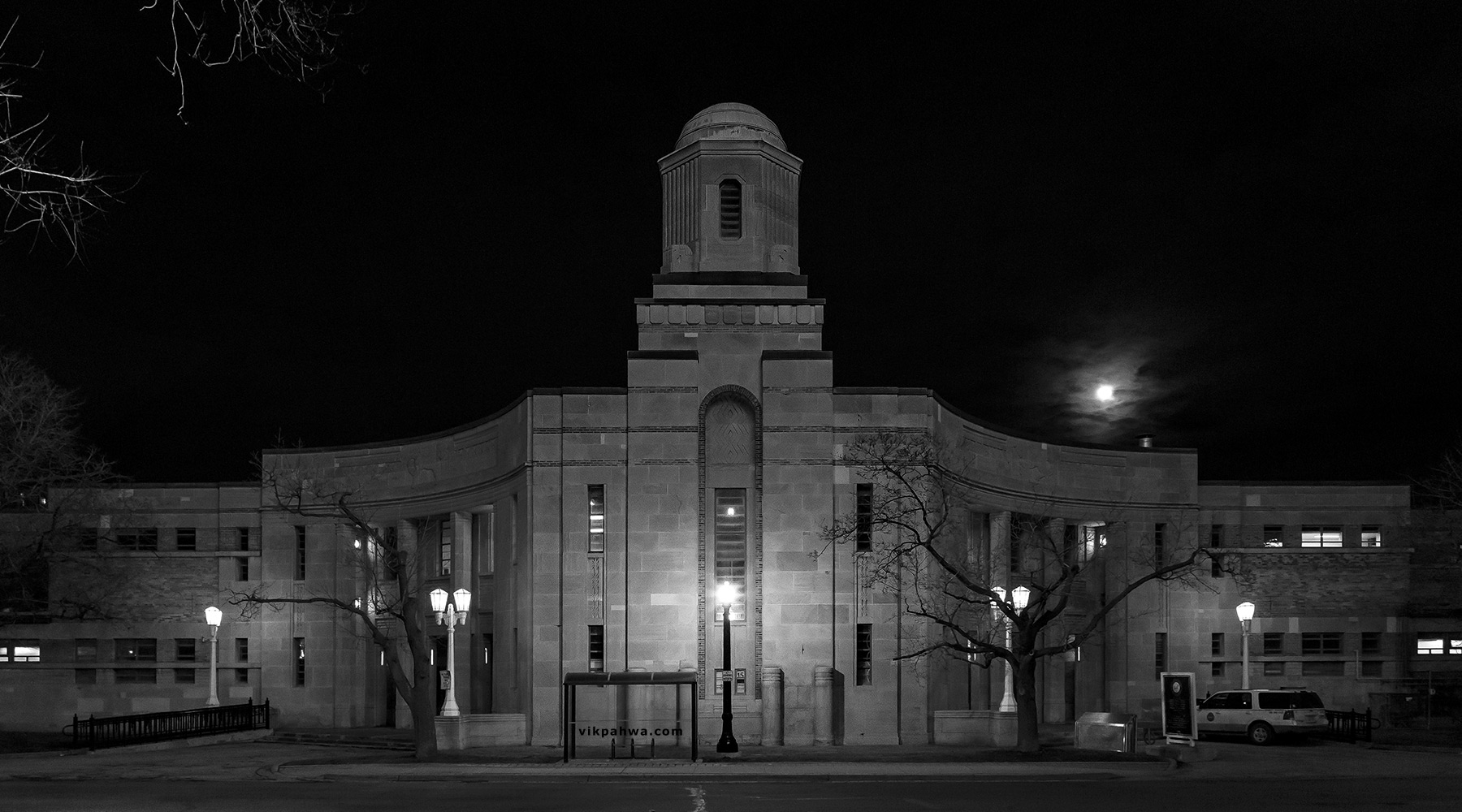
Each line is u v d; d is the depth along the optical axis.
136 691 58.19
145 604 58.72
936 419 46.59
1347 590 60.00
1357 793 28.39
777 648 44.69
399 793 29.20
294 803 26.97
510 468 47.84
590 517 45.41
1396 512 60.81
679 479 45.41
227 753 42.94
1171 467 58.47
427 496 53.44
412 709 39.12
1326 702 59.16
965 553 49.34
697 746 38.34
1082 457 56.34
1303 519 60.81
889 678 44.75
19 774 34.81
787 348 46.72
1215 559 46.41
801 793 29.00
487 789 30.22
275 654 57.12
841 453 45.66
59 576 58.44
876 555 45.19
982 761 36.97
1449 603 60.03
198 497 59.34
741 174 48.19
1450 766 36.12
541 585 44.97
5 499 53.59
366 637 53.56
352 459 56.31
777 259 47.94
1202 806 25.95
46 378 55.94
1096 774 33.19
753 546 45.31
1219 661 58.72
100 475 56.84
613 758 37.62
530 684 44.69
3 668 58.56
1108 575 56.91
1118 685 56.34
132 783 32.59
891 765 35.59
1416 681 58.88
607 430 45.66
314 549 56.59
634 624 44.75
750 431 46.16
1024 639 40.09
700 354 46.44
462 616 43.38
